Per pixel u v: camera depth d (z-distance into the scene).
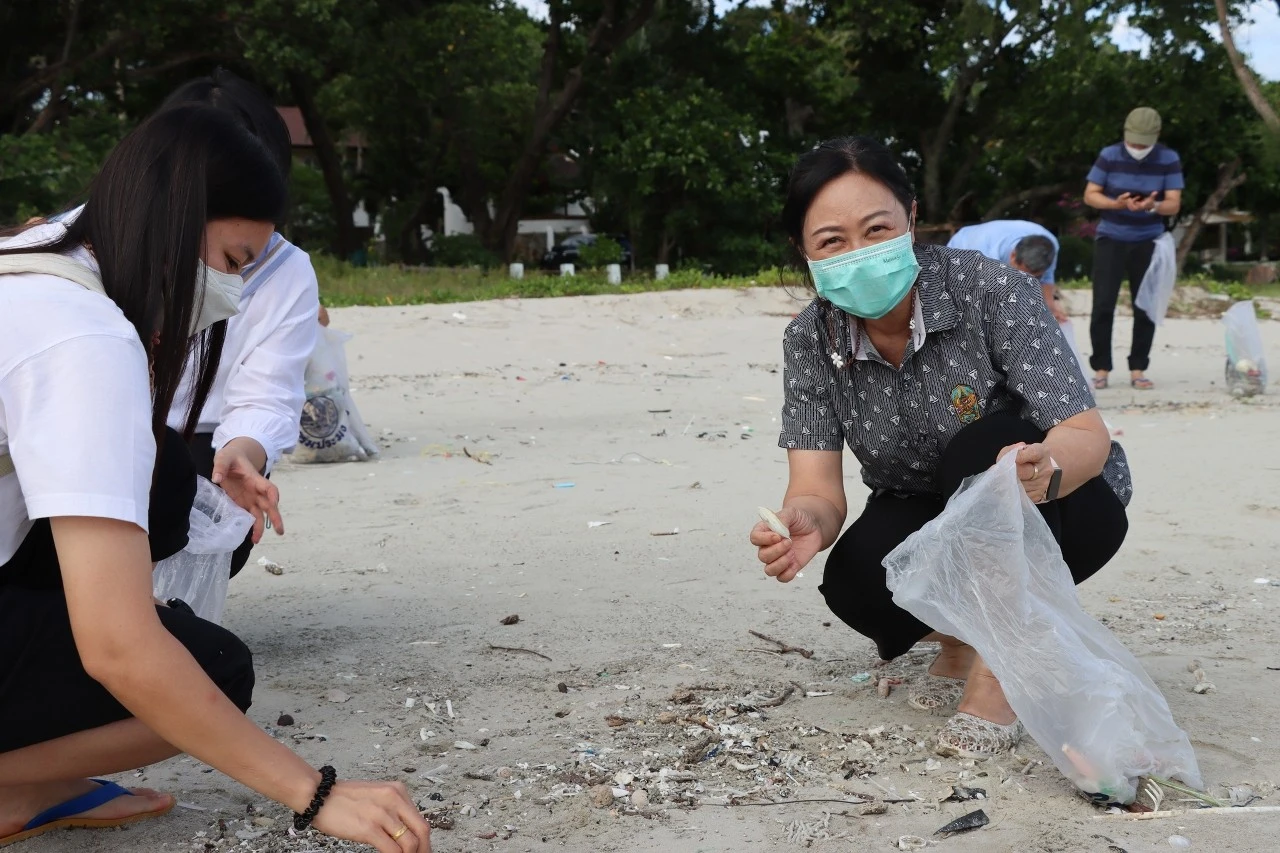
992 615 2.42
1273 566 4.11
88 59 19.92
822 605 3.80
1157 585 3.92
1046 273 6.68
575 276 17.16
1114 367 10.45
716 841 2.23
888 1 26.22
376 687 3.10
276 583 4.14
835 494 2.86
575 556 4.41
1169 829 2.23
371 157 32.38
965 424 2.72
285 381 3.19
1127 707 2.37
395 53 23.20
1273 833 2.20
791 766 2.56
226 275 1.92
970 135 29.16
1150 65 26.36
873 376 2.78
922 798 2.40
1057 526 2.62
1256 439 6.54
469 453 6.55
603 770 2.54
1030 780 2.48
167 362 1.83
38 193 17.73
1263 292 21.73
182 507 2.36
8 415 1.73
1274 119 22.14
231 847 2.25
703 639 3.47
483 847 2.22
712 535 4.69
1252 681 3.03
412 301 14.98
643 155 25.48
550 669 3.22
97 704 2.04
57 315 1.73
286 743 2.74
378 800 1.80
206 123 1.85
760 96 29.00
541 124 27.30
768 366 10.88
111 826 2.34
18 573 2.04
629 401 8.81
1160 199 8.66
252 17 20.06
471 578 4.16
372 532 4.84
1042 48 27.02
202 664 2.14
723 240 26.20
